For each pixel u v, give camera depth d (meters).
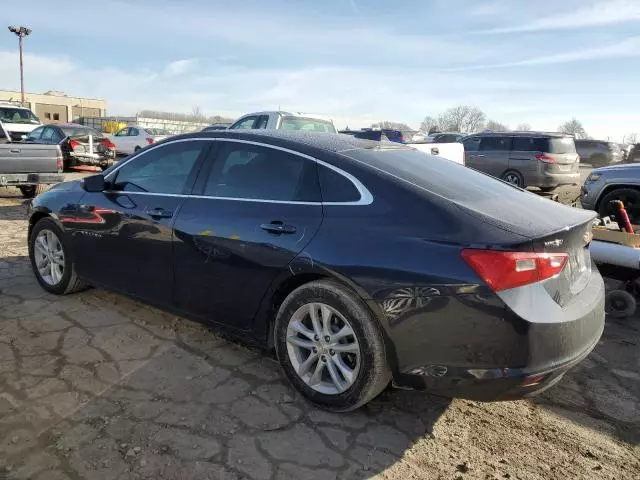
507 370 2.47
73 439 2.62
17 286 4.78
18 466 2.41
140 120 49.88
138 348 3.64
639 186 8.54
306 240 2.92
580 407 3.23
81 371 3.28
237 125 10.53
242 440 2.68
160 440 2.64
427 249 2.60
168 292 3.65
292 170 3.21
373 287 2.66
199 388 3.15
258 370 3.41
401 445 2.74
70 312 4.20
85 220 4.15
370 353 2.73
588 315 2.73
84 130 15.91
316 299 2.90
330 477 2.46
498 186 3.40
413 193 2.82
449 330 2.53
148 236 3.70
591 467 2.65
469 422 3.00
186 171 3.70
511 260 2.45
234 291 3.26
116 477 2.37
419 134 24.73
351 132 17.75
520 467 2.62
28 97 74.31
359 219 2.84
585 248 3.09
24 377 3.18
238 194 3.36
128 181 4.04
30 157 9.59
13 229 7.28
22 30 39.06
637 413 3.19
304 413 2.96
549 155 13.47
